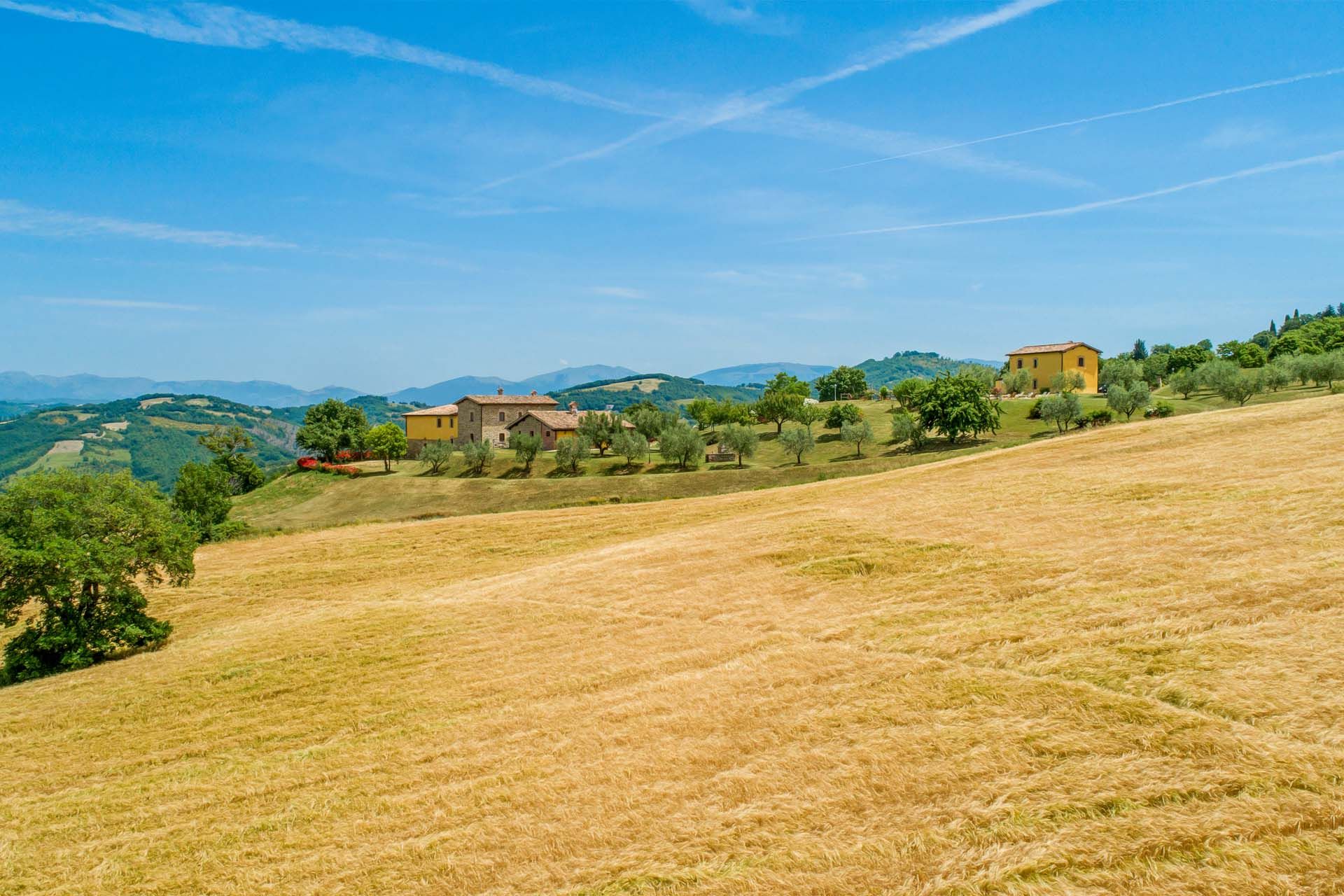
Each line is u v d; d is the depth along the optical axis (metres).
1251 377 93.38
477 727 16.17
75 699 22.98
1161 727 11.33
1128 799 9.93
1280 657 12.60
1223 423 40.41
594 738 14.66
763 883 9.76
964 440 88.31
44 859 13.14
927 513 28.53
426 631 24.78
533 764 13.98
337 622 27.77
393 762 15.12
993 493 30.34
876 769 11.83
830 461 89.75
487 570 36.03
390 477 89.75
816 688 15.13
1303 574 15.77
